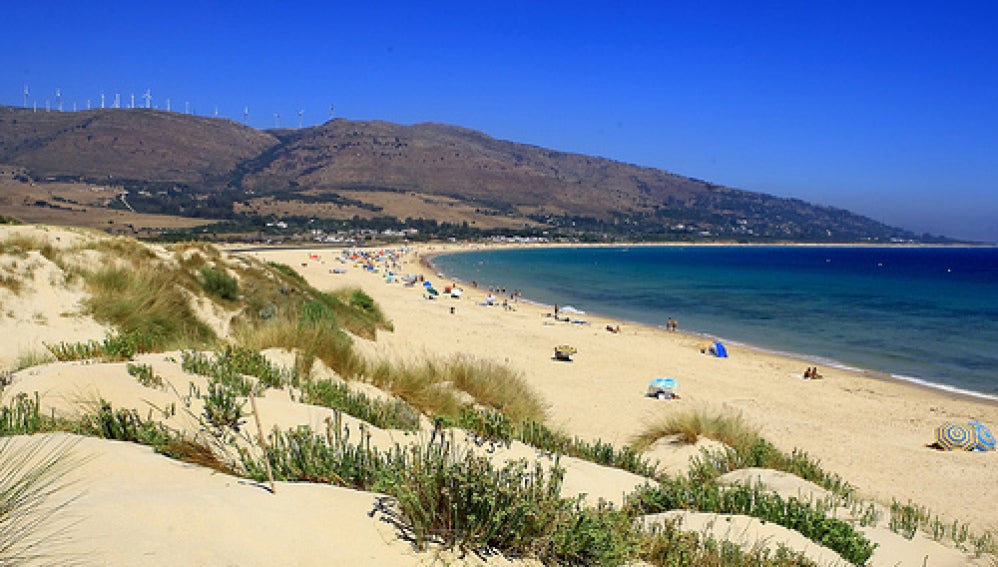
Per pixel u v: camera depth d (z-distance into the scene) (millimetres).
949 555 5176
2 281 9023
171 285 11992
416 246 146750
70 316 9117
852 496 6992
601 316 43281
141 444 3027
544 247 178250
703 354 27656
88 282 10125
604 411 13484
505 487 2781
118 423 3199
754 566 3479
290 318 13000
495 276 79625
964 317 43688
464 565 2385
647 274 86312
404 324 26969
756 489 5098
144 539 1909
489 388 7816
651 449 8547
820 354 29578
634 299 55344
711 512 4664
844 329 37906
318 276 56844
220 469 2844
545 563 2678
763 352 29750
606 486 4824
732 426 8914
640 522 3799
